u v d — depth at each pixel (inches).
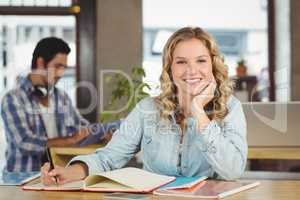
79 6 175.6
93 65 176.7
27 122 112.9
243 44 245.0
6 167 111.2
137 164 96.6
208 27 241.8
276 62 186.7
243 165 63.8
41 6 174.4
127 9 178.5
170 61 71.9
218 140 62.1
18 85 116.3
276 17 186.4
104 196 52.0
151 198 50.6
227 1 241.0
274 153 99.5
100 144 114.0
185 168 69.5
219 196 50.7
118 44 178.4
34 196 53.7
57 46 119.0
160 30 232.1
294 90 178.4
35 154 111.3
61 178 61.1
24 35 175.9
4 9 173.3
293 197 51.7
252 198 51.2
